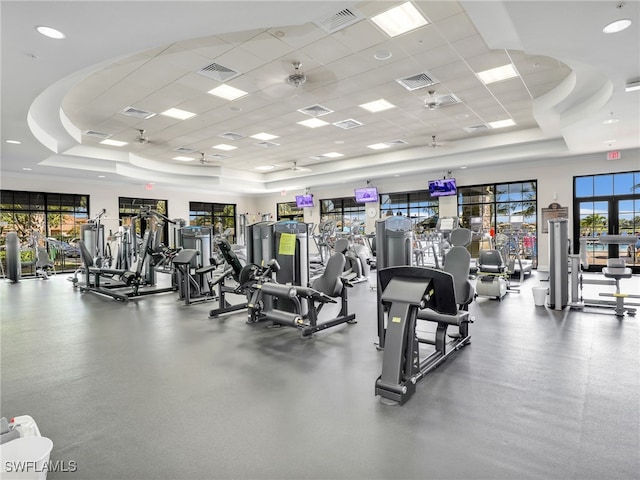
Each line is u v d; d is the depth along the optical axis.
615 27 3.43
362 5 3.89
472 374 3.13
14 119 5.66
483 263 6.70
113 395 2.88
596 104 5.80
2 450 1.70
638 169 9.06
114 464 2.02
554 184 10.18
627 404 2.57
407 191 13.05
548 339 4.08
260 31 4.35
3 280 10.53
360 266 8.94
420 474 1.88
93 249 10.00
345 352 3.79
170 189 14.64
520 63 5.37
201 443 2.20
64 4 2.86
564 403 2.59
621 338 4.07
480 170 11.38
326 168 13.21
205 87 6.02
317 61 5.20
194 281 7.06
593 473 1.86
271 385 3.01
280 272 5.15
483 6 3.35
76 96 6.22
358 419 2.44
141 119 7.58
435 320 3.46
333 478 1.87
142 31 3.32
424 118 8.04
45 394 2.92
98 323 5.27
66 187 11.96
